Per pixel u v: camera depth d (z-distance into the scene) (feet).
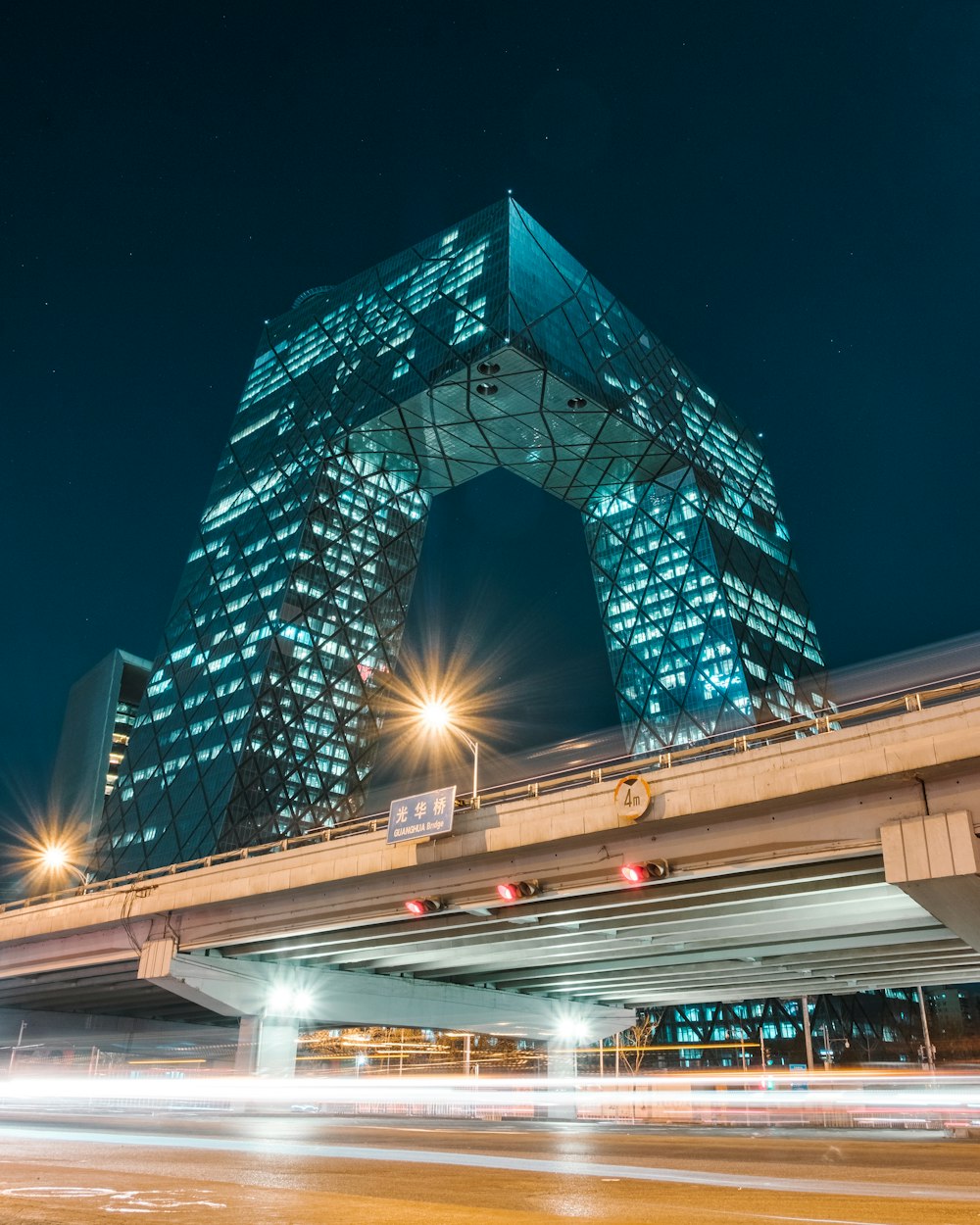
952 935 124.57
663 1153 73.97
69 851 647.56
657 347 602.03
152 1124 107.34
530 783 113.91
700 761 98.68
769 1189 47.78
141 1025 243.81
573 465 587.27
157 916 154.81
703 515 577.84
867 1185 51.16
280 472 566.77
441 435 545.03
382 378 533.96
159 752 517.14
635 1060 362.94
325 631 520.42
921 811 84.43
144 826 496.64
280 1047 157.58
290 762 486.79
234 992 152.25
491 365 478.18
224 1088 157.48
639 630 585.22
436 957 152.15
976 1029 486.38
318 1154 64.80
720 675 545.03
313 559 524.11
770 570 618.44
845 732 89.30
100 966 169.58
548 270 522.06
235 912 143.64
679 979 168.76
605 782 105.29
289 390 607.78
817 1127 159.02
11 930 178.50
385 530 571.28
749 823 95.20
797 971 157.17
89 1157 58.70
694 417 611.88
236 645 515.09
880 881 98.78
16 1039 220.43
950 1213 38.11
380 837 126.31
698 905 109.60
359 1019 161.79
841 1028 449.06
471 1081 214.07
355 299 594.24
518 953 145.28
